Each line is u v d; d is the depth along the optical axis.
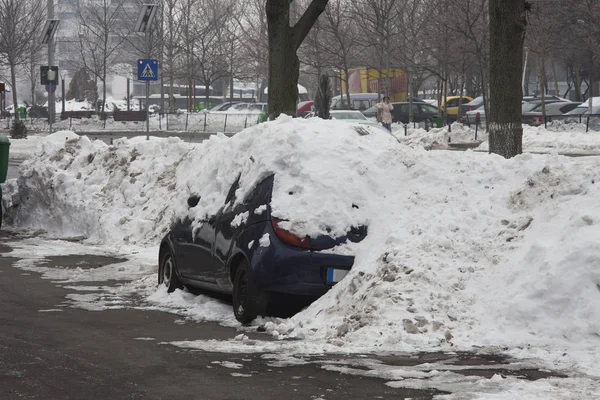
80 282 14.45
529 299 8.88
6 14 88.94
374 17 67.12
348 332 9.38
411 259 9.88
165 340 9.65
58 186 21.86
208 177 12.61
